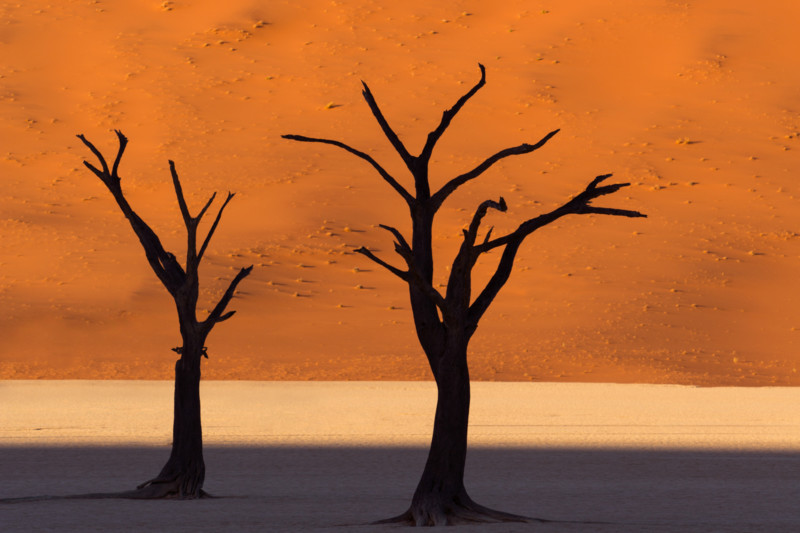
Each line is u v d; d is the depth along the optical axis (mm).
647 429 78875
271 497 47906
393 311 165500
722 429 79188
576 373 130125
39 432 76125
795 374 132625
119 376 125250
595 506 45594
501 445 69688
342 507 44594
